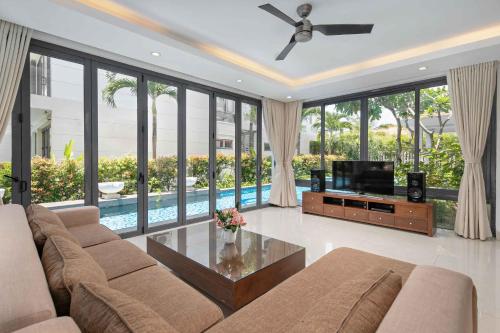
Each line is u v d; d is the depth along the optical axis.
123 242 2.10
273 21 2.75
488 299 2.02
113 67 3.39
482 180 3.45
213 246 2.34
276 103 5.58
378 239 3.47
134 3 2.46
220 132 4.81
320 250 3.10
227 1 2.41
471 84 3.46
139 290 1.40
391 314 0.72
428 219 3.56
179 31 2.98
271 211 5.30
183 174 4.17
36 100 2.87
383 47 3.35
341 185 4.77
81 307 0.74
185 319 1.18
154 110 3.83
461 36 3.05
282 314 1.20
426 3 2.40
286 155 5.73
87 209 2.56
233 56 3.69
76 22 2.46
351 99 4.96
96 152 3.28
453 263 2.69
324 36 3.04
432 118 4.06
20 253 1.08
